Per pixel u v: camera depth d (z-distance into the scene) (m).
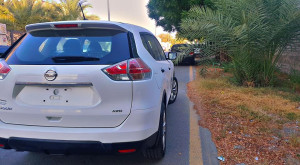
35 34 3.37
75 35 3.22
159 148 3.51
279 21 7.39
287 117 5.25
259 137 4.38
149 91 3.10
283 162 3.54
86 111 2.87
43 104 2.95
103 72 2.88
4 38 16.41
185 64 18.06
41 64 2.99
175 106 6.61
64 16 25.41
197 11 8.40
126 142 2.90
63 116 2.90
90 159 3.83
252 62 8.16
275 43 7.77
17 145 3.01
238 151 3.91
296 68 8.55
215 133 4.63
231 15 8.09
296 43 7.65
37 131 2.92
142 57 3.27
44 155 3.96
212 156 3.83
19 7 22.84
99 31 3.23
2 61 3.15
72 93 2.92
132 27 3.57
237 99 6.72
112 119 2.89
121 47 3.10
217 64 9.70
